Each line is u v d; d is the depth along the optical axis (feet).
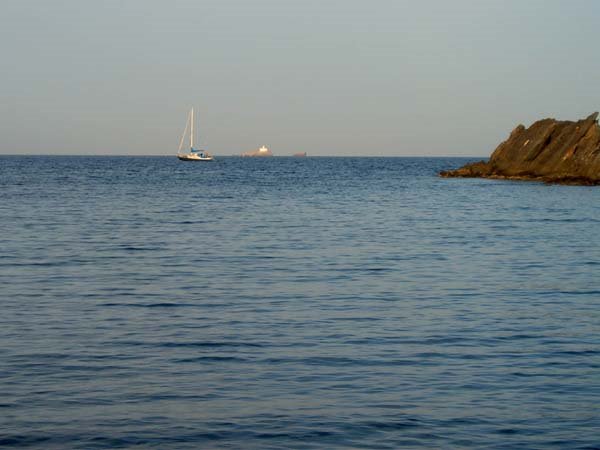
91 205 233.14
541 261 121.60
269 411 50.80
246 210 221.46
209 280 101.35
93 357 62.75
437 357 63.82
